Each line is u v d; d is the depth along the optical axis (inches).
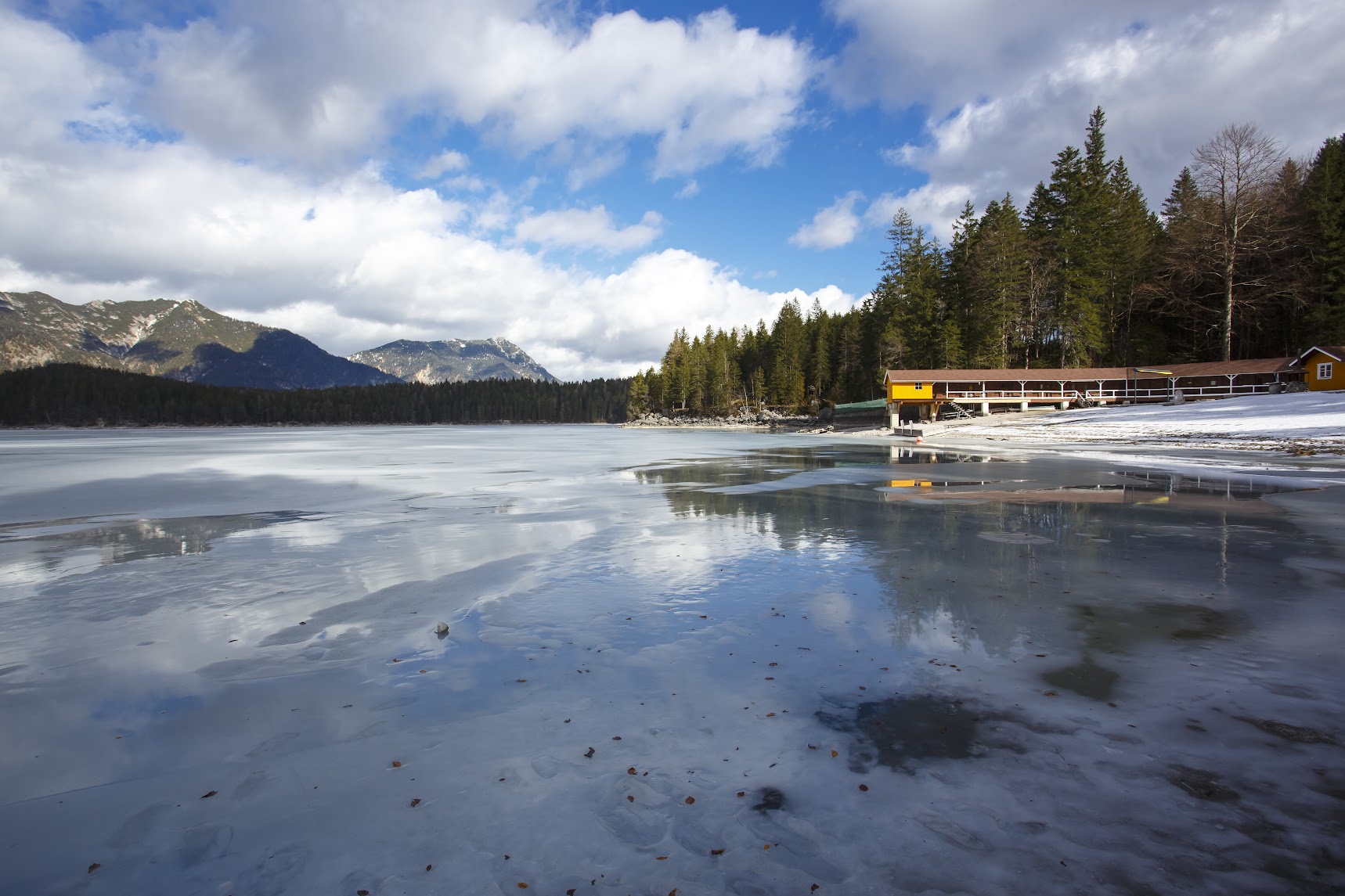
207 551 420.2
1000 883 114.5
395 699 199.5
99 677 220.2
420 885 116.6
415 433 3853.3
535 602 301.3
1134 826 130.7
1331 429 1051.9
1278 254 1888.5
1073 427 1556.3
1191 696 191.2
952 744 165.6
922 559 375.9
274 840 131.4
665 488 757.3
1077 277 2118.6
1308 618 259.8
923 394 2177.7
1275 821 131.3
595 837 130.4
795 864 121.2
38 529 505.0
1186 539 418.0
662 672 217.0
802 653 231.5
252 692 206.1
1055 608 278.2
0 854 128.0
